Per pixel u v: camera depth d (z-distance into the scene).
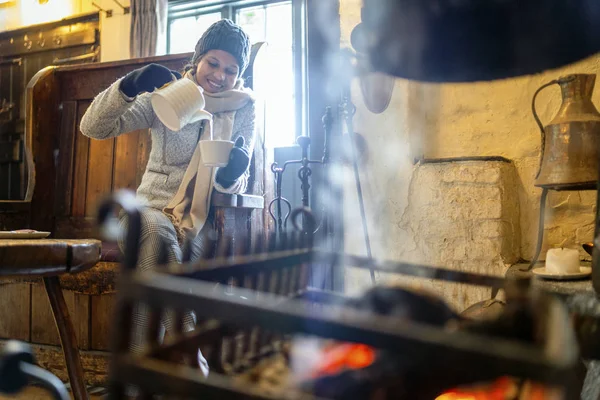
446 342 0.32
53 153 2.13
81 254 0.99
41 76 2.11
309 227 0.83
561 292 0.85
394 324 0.34
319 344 0.57
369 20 0.62
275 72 2.78
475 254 1.51
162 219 1.36
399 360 0.44
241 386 0.35
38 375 0.46
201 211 1.48
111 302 1.68
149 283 0.39
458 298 1.54
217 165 1.43
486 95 1.64
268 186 2.07
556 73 1.56
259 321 0.36
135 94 1.46
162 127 1.59
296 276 0.75
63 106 2.16
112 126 1.53
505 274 1.32
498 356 0.31
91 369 1.68
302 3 2.67
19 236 1.09
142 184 1.59
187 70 1.72
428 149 1.71
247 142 1.71
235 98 1.65
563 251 1.07
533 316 0.45
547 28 0.59
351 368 0.47
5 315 1.86
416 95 1.69
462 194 1.53
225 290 0.56
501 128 1.62
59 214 2.11
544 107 1.57
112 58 3.12
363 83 1.62
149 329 0.45
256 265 0.61
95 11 3.13
